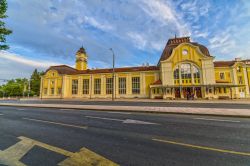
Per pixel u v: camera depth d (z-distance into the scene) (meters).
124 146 5.11
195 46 38.00
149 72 42.78
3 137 6.16
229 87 35.69
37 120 9.80
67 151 4.71
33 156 4.36
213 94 35.44
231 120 9.36
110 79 46.12
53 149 4.87
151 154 4.46
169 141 5.59
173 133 6.62
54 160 4.10
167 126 7.92
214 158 4.17
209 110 12.77
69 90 49.44
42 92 51.97
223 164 3.83
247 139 5.75
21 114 12.59
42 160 4.10
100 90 46.41
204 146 5.06
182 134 6.47
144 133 6.67
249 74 39.03
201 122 8.84
